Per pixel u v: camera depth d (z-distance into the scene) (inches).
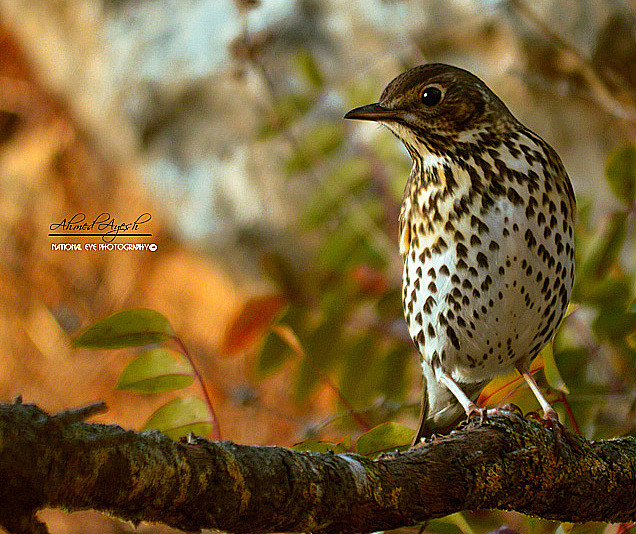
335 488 153.3
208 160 563.5
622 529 214.5
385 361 330.0
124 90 583.2
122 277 644.7
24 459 118.6
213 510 140.4
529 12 386.9
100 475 127.0
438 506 169.5
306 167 375.9
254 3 376.8
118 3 588.4
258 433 522.6
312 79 387.9
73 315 632.4
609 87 426.3
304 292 355.3
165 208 593.6
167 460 135.2
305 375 324.8
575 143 451.2
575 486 190.7
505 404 229.9
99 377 624.1
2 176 684.7
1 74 704.4
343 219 369.1
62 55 610.2
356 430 303.3
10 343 638.5
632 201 276.7
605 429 259.1
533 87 446.9
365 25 481.7
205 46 557.9
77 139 661.9
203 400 207.2
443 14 459.5
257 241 554.6
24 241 655.1
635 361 289.3
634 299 270.8
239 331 342.0
